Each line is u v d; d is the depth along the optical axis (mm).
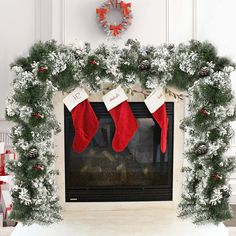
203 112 3518
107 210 4012
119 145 3783
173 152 3984
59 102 3865
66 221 3775
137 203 4020
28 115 3467
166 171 4004
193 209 3674
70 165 3951
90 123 3760
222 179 3562
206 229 3643
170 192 4027
